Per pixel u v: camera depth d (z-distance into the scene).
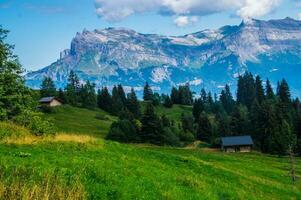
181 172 39.88
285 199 43.44
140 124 164.12
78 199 21.62
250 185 44.91
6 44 51.91
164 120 188.38
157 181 31.56
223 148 171.50
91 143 43.66
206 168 46.47
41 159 29.52
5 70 51.28
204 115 190.75
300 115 183.25
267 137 169.62
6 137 38.41
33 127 49.59
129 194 25.27
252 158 136.88
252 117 192.62
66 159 30.92
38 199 19.38
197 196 30.64
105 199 23.55
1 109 49.06
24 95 52.38
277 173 72.94
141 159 41.06
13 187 19.95
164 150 115.50
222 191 36.09
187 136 181.75
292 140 160.88
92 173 27.78
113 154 39.50
